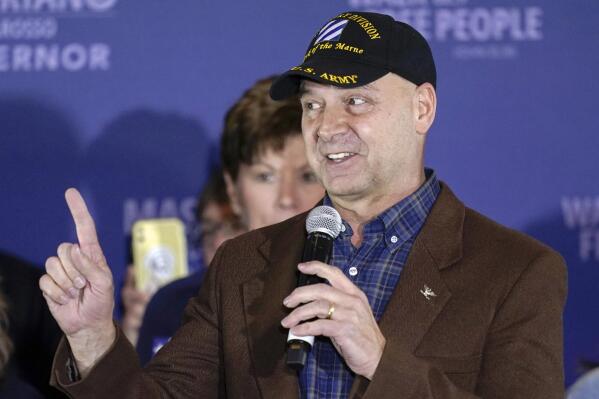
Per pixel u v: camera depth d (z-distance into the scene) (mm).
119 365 7676
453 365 7605
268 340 7953
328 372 7816
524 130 13234
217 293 8453
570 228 13188
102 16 13508
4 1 13461
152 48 13484
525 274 7824
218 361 8359
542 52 13273
